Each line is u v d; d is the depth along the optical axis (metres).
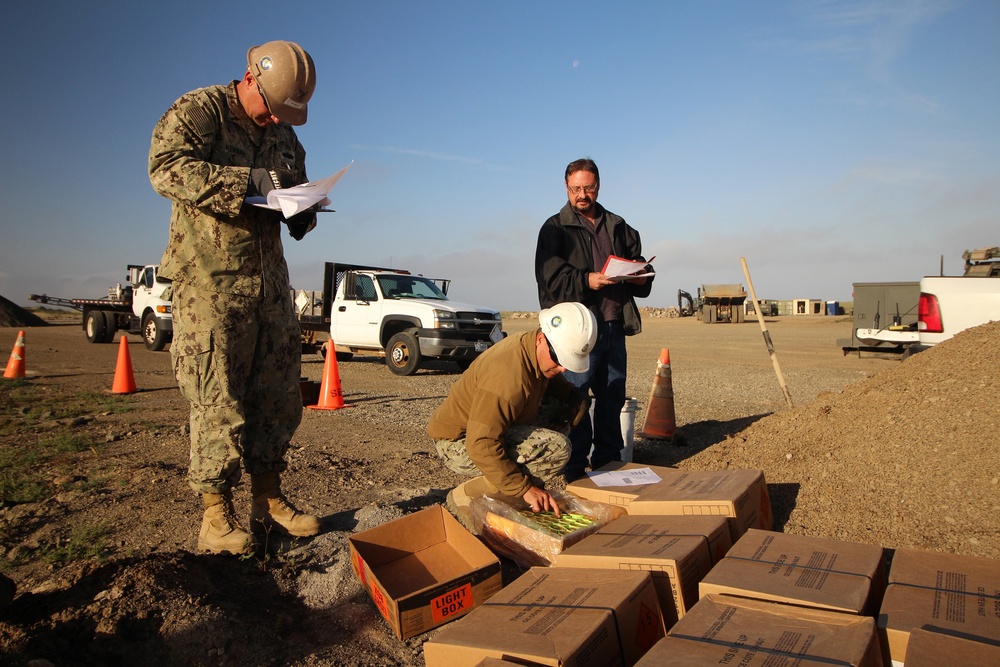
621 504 3.33
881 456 3.63
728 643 1.79
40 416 7.32
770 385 10.05
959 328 9.06
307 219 3.45
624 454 4.83
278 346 3.47
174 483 4.75
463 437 3.65
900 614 1.98
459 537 3.22
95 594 2.74
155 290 16.53
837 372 11.55
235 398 3.27
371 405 8.51
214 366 3.20
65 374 11.51
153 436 6.35
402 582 3.00
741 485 3.15
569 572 2.46
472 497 3.66
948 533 3.00
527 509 3.41
